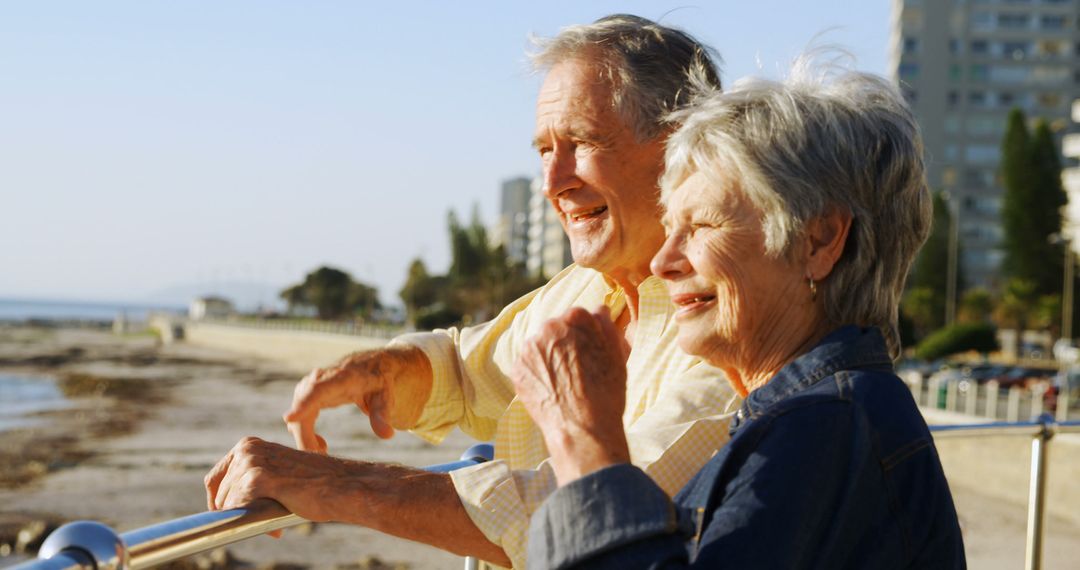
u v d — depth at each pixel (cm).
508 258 8819
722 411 139
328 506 125
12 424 3722
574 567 99
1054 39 8050
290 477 126
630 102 162
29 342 10325
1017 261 5403
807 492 103
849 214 117
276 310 12369
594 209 167
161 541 97
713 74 171
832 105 118
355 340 6612
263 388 5762
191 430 3647
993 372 3575
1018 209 5319
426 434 198
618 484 100
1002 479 1728
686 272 123
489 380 194
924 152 125
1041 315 5569
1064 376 3027
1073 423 243
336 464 131
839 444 107
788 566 100
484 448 158
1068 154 5309
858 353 116
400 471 132
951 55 8088
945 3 8069
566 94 164
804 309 120
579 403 106
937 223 6519
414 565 1370
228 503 125
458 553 128
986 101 8069
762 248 117
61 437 3338
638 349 157
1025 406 2158
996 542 1219
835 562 105
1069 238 5369
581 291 189
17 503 2047
